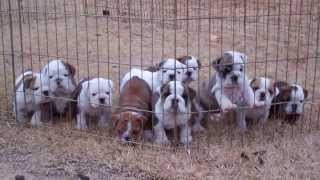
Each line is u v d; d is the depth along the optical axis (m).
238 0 5.41
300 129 2.99
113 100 3.12
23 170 2.56
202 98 3.04
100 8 5.08
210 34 4.36
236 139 2.85
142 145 2.74
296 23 4.70
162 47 4.04
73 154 2.68
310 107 3.23
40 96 2.99
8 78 3.51
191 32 4.61
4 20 4.62
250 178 2.49
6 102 3.21
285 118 3.10
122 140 2.77
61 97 3.04
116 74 3.65
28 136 2.85
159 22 4.79
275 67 3.85
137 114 2.80
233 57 2.94
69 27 4.69
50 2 5.18
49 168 2.58
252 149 2.74
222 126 3.00
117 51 4.11
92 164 2.60
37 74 3.08
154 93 2.94
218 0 5.27
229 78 2.91
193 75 3.20
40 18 4.82
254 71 3.70
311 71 3.79
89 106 2.97
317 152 2.73
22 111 3.05
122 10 5.06
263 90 2.97
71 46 4.21
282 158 2.67
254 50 4.18
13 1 4.86
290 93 3.05
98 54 3.87
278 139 2.85
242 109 2.95
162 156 2.65
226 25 4.76
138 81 3.04
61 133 2.90
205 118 3.01
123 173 2.54
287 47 4.05
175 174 2.51
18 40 4.28
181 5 5.24
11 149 2.73
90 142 2.78
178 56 4.02
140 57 3.95
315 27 4.55
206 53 4.10
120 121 2.79
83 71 3.68
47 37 4.13
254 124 3.05
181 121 2.79
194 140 2.85
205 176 2.50
